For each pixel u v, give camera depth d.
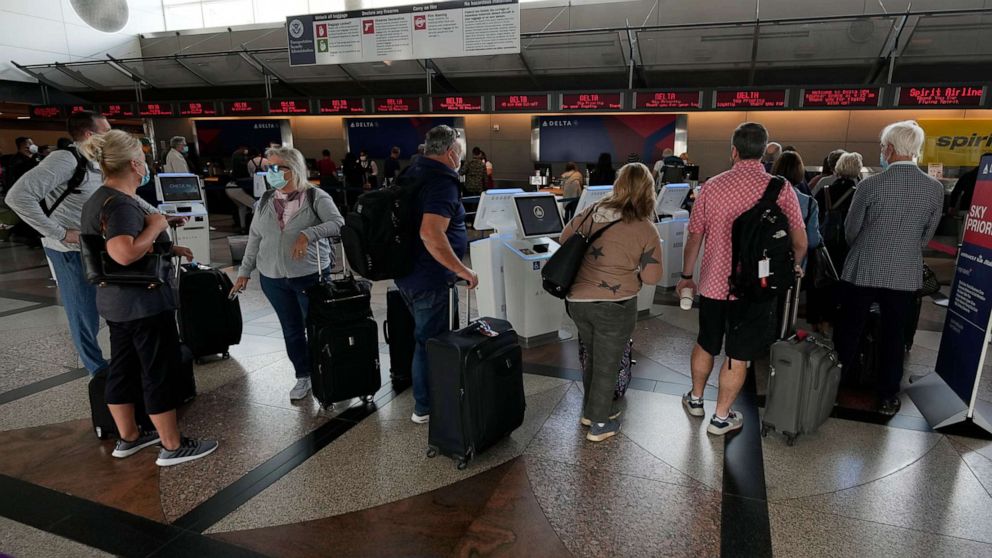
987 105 7.86
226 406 3.37
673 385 3.62
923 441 2.87
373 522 2.26
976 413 2.93
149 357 2.58
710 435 2.96
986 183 2.89
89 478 2.60
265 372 3.91
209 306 3.97
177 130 15.91
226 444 2.91
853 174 3.84
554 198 4.46
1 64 12.44
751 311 2.65
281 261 3.22
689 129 11.33
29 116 13.71
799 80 9.56
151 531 2.22
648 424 3.09
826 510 2.31
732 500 2.39
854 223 3.07
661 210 5.81
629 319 2.75
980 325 2.85
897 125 2.94
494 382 2.68
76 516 2.32
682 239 5.91
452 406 2.61
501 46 7.50
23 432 3.06
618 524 2.24
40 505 2.39
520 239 4.27
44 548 2.12
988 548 2.07
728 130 11.05
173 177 7.37
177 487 2.53
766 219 2.51
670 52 9.86
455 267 2.62
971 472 2.58
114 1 6.24
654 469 2.63
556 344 4.45
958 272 3.13
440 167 2.68
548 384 3.64
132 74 13.10
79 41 13.63
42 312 5.46
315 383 3.23
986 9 7.76
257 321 5.12
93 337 3.53
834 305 4.26
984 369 3.74
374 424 3.11
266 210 3.24
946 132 8.80
